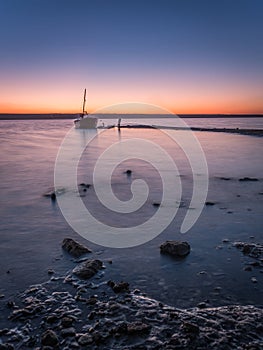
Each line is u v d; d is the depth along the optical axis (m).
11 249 6.70
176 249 6.44
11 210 9.79
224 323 4.00
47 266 5.87
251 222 8.60
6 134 55.62
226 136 48.53
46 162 21.56
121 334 3.79
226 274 5.54
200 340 3.64
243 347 3.53
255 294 4.86
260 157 24.27
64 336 3.79
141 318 4.12
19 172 17.36
